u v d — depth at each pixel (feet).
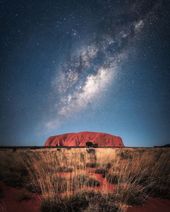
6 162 46.57
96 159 50.75
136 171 27.89
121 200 19.48
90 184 25.27
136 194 20.71
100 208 16.66
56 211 17.72
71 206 17.39
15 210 18.54
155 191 23.16
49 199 18.78
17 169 37.60
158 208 19.01
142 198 20.45
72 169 34.73
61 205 18.11
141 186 23.56
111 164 40.40
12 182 28.50
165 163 32.73
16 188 26.71
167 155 37.93
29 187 24.82
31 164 38.04
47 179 23.95
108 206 17.13
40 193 23.25
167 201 21.02
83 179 25.99
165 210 18.57
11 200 21.48
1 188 25.27
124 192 20.39
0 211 17.95
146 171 28.96
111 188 24.12
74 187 22.91
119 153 63.77
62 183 22.58
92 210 16.40
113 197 19.26
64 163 36.55
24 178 29.78
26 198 21.67
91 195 20.15
